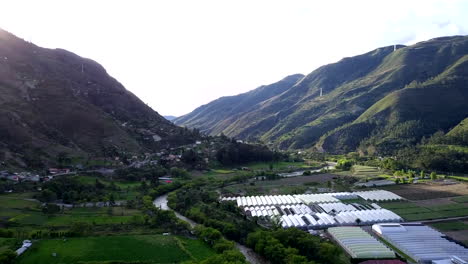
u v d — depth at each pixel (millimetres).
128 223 129375
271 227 130625
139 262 97375
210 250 107312
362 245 110000
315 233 126562
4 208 135250
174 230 124375
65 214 136750
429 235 119812
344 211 154375
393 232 122875
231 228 121875
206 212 145250
